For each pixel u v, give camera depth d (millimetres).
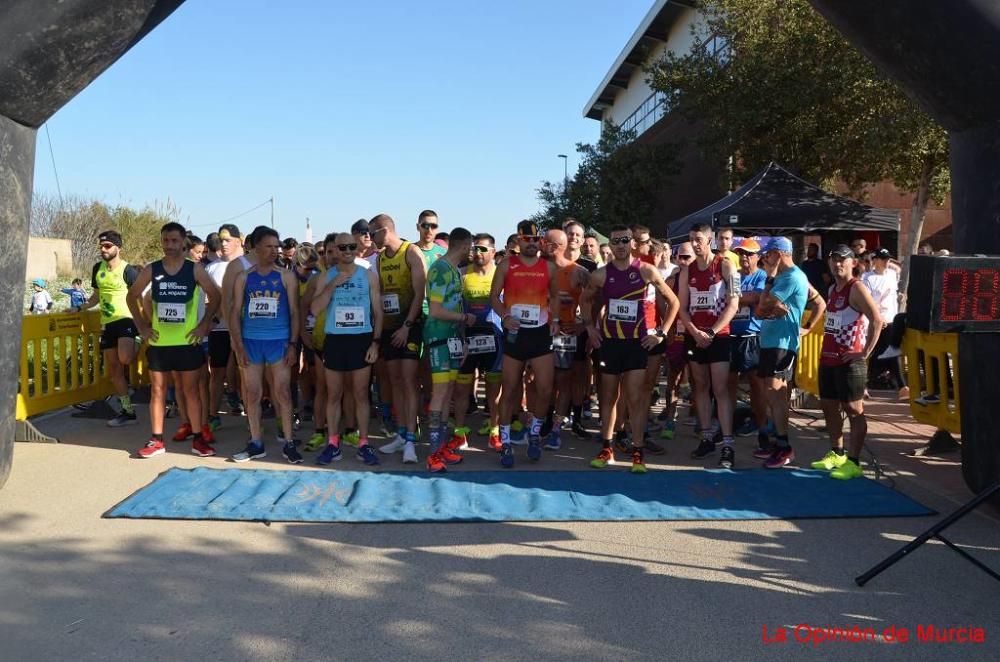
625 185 27047
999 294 3871
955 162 5082
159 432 6422
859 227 11570
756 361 6695
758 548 4328
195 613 3432
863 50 5090
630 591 3717
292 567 3979
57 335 7574
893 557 3783
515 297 6168
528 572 3945
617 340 6074
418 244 7602
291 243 8781
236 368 8516
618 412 6988
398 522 4699
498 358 6852
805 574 3957
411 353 6410
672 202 28406
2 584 3719
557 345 6859
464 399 6867
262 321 6191
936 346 6434
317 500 5086
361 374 6242
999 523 4805
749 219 11281
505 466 6184
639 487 5535
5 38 4508
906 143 15711
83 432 7367
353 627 3311
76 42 4703
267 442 7059
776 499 5246
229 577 3840
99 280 7562
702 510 4988
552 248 7035
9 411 5180
